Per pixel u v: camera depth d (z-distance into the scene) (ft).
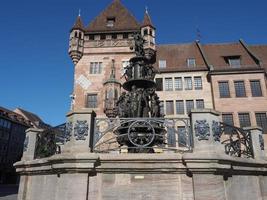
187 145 19.48
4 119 185.37
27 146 24.53
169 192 17.93
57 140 22.11
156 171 18.28
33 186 22.25
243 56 109.50
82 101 101.76
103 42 109.19
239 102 96.68
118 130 23.81
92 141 20.18
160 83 103.19
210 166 17.58
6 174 185.47
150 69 30.78
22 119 205.46
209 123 19.53
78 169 18.11
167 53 116.16
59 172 18.95
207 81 102.12
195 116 19.76
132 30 109.91
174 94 101.09
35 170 21.90
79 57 107.76
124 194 18.03
